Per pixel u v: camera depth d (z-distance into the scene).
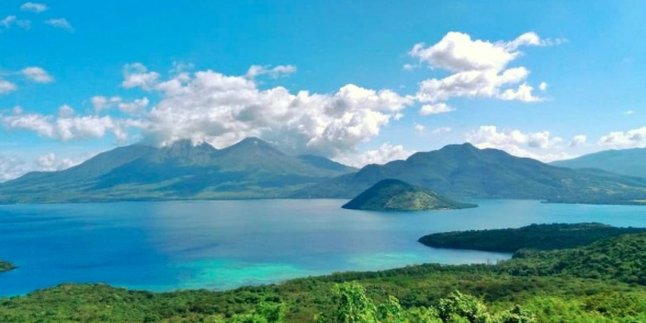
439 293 142.75
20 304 147.12
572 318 78.44
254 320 44.44
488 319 50.62
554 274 175.88
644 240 180.38
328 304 134.38
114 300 154.62
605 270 162.50
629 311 83.94
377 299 136.75
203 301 149.62
